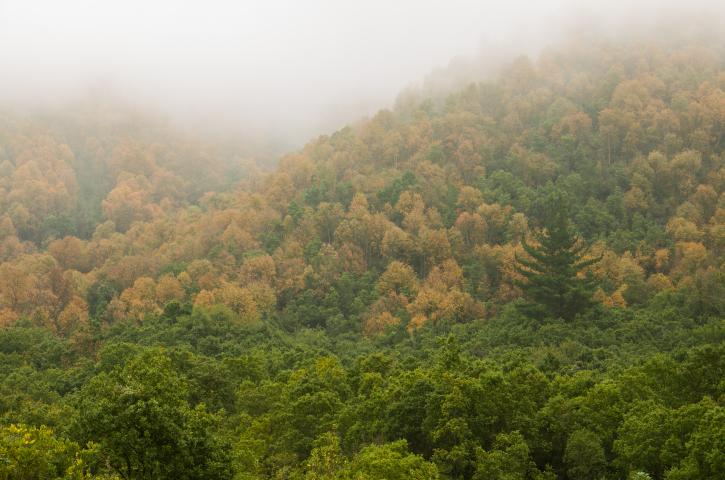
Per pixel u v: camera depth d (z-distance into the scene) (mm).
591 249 127000
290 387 57656
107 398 31391
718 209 134875
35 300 120562
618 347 86250
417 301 117312
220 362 71562
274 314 120500
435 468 39219
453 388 46500
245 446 45812
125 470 32312
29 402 58750
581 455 44125
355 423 50406
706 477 36812
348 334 113875
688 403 49625
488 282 130750
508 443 44375
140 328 94812
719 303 98812
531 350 83688
